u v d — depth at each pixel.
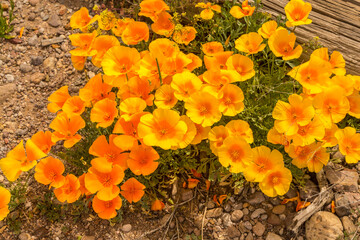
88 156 0.56
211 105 0.48
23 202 0.57
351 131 0.49
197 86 0.49
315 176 0.56
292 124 0.46
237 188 0.56
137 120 0.48
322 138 0.49
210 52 0.57
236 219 0.55
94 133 0.56
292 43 0.50
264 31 0.52
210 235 0.54
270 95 0.57
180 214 0.56
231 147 0.47
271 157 0.47
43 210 0.56
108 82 0.52
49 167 0.50
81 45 0.54
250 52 0.51
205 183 0.58
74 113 0.50
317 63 0.48
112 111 0.49
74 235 0.55
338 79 0.50
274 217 0.54
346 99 0.48
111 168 0.47
